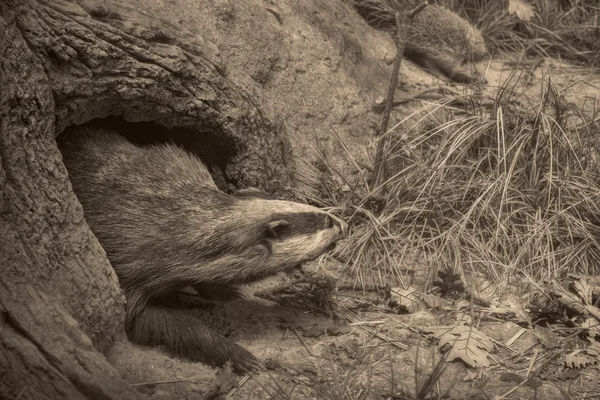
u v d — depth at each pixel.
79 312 0.97
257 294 1.23
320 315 1.21
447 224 1.38
